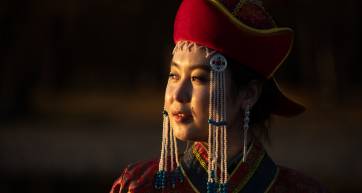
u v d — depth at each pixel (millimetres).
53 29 33969
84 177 17188
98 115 30844
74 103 34219
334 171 18156
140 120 29609
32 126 27422
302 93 35094
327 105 31719
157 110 32844
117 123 28688
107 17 37812
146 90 38844
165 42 38781
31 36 31766
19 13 31094
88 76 39281
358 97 33156
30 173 17734
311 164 19406
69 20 34750
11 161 19812
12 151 21469
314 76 35312
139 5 37656
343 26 34406
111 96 37031
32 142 23250
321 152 20984
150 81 39688
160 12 37938
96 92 37812
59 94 35844
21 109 30594
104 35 38438
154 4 37688
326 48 34531
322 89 33969
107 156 20922
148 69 39844
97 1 36844
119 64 40094
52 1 32812
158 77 39688
